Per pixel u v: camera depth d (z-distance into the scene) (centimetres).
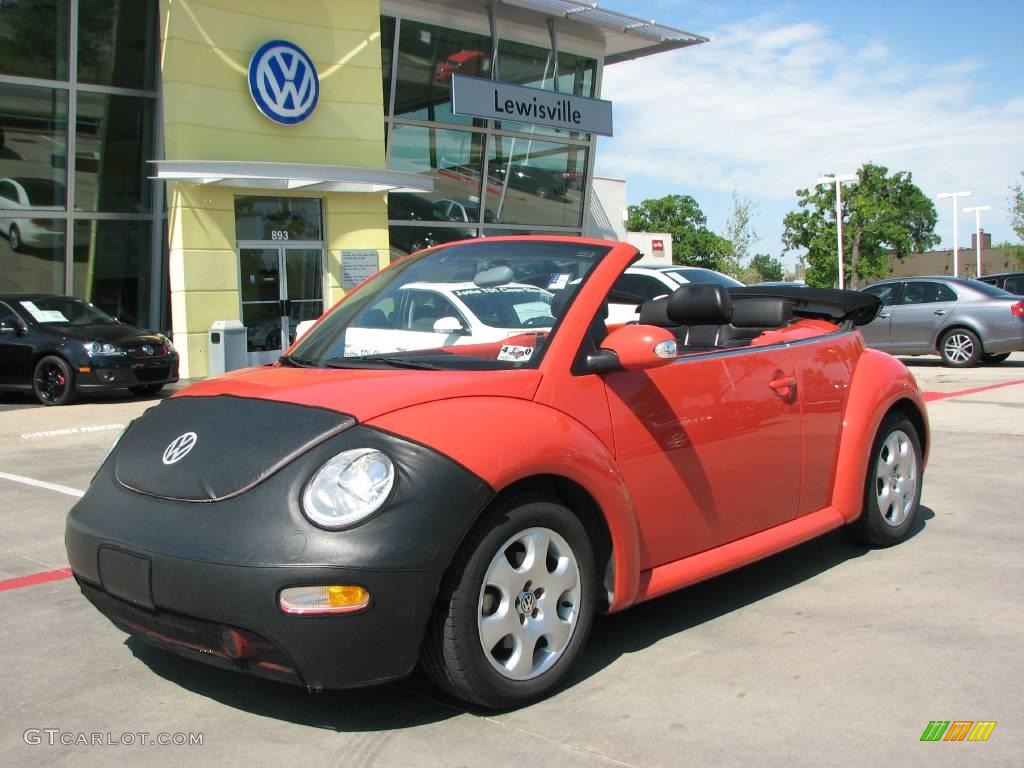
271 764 284
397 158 2092
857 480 466
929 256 8262
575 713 314
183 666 361
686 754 285
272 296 1744
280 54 1708
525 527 312
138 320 1895
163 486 309
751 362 413
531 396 330
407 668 286
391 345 384
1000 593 425
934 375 1459
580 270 379
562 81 2383
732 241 4128
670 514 371
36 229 1741
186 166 1545
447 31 2125
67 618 416
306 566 274
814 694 325
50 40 1708
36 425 1056
